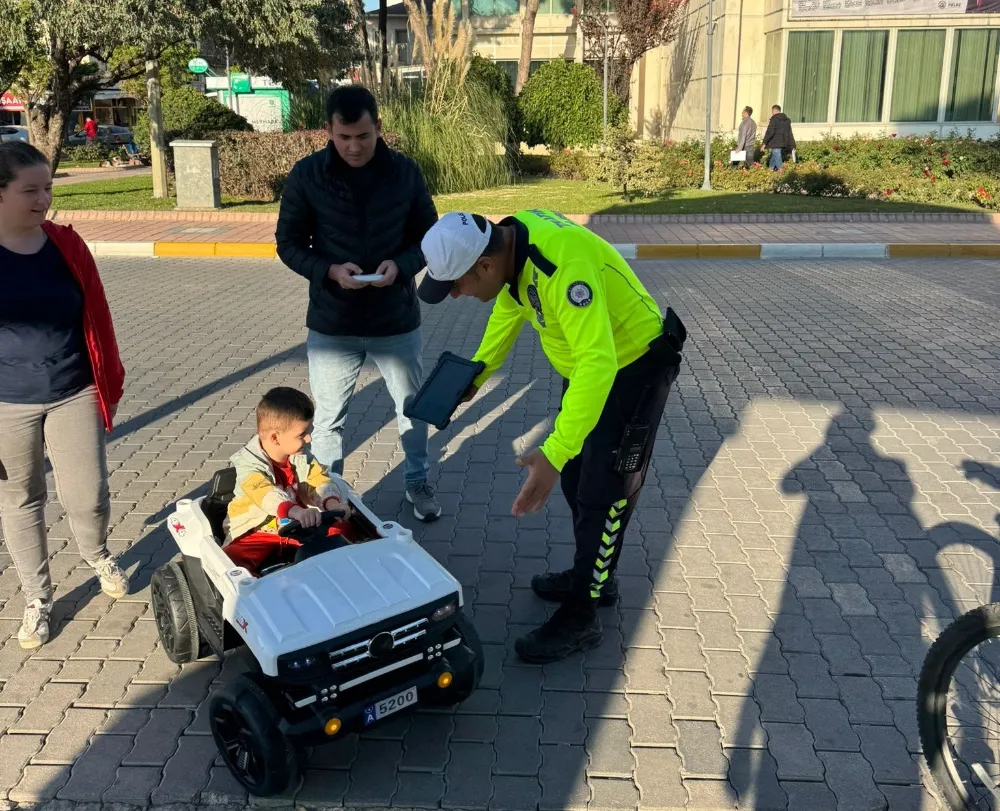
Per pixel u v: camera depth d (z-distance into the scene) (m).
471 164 20.22
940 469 5.76
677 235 14.56
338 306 4.54
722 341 8.76
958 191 17.72
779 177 19.42
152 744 3.35
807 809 3.03
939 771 2.99
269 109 28.05
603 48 26.73
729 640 3.97
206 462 5.95
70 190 21.20
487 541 4.90
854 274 12.12
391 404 7.11
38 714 3.51
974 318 9.59
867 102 23.53
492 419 6.80
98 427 3.96
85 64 19.41
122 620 4.16
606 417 3.48
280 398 3.65
